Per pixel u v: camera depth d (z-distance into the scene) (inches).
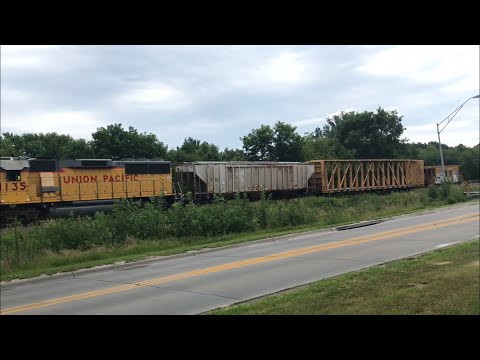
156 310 327.0
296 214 1048.2
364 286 337.4
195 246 737.6
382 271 397.7
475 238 665.0
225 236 853.8
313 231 916.0
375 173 2047.2
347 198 1547.7
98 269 567.5
